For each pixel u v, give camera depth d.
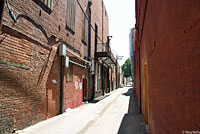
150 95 4.33
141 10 6.82
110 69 30.92
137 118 7.68
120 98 17.73
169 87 2.03
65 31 9.59
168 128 2.11
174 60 1.76
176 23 1.65
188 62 1.34
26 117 5.93
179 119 1.61
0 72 4.75
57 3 8.52
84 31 13.65
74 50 11.09
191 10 1.24
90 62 15.13
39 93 6.82
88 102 14.27
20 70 5.62
